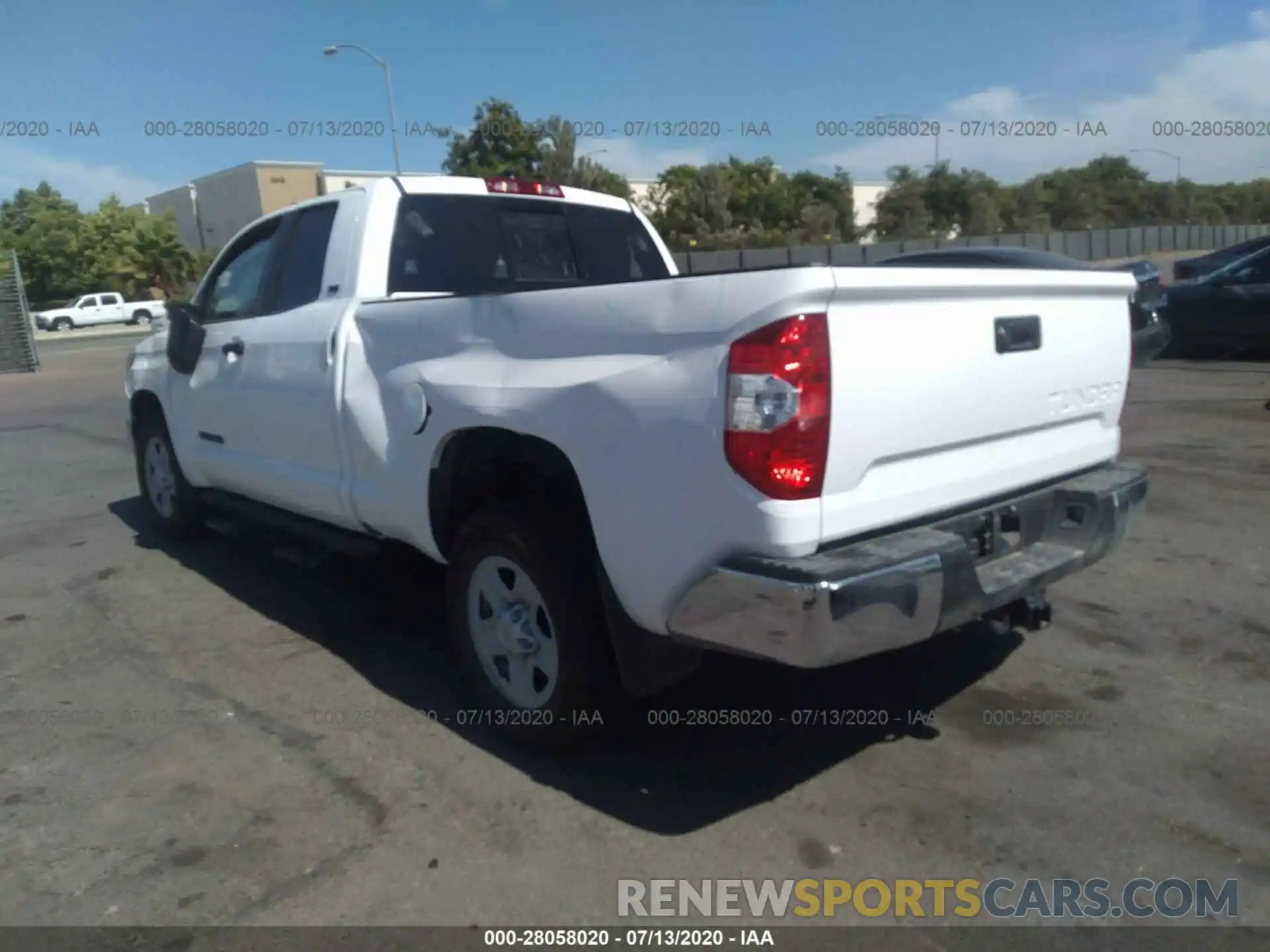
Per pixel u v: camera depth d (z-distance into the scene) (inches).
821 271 109.1
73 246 2372.0
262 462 202.7
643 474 121.3
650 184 1991.9
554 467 140.6
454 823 131.4
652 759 146.0
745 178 2001.7
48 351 1290.6
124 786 142.6
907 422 120.3
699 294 114.6
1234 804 131.0
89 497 334.0
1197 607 195.3
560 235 207.5
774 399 109.3
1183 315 518.0
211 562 247.3
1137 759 142.1
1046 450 146.1
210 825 132.6
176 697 170.9
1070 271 146.5
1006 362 133.8
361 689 172.1
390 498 163.9
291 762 148.0
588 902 115.7
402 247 182.2
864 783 137.9
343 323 171.5
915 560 114.9
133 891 119.5
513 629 147.7
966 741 148.3
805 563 111.6
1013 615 145.7
